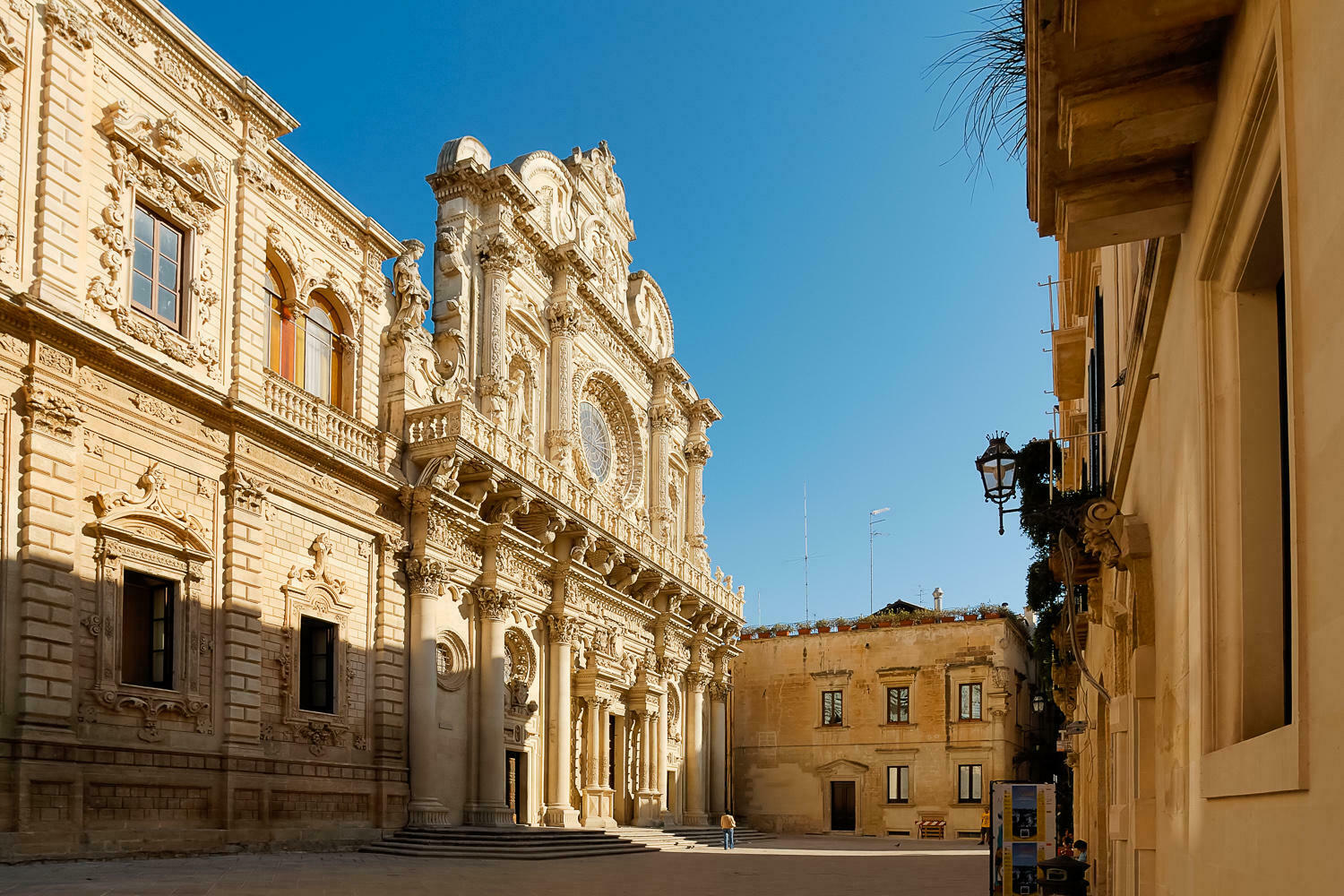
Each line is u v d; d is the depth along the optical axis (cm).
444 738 3250
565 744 3853
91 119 2292
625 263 4938
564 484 3881
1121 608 1044
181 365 2459
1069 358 2016
